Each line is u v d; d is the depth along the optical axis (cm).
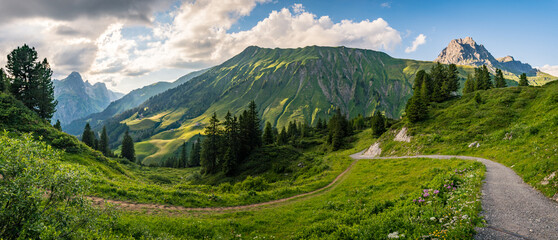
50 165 810
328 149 10331
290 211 2111
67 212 806
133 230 1380
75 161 3547
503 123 4866
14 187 664
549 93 5188
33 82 5853
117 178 3522
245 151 7325
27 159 732
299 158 6825
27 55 5794
